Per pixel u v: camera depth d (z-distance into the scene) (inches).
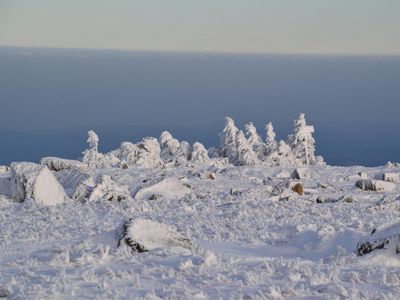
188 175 1895.9
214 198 1256.8
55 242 727.7
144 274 536.7
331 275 522.9
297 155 2928.2
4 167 2034.9
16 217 1031.6
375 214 998.4
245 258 608.1
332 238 705.6
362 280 520.1
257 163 2768.2
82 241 637.3
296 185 1369.3
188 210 1066.7
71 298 477.7
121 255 596.4
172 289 490.6
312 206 1105.4
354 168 2230.6
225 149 2967.5
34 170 1259.2
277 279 520.1
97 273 546.9
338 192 1473.9
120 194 1275.8
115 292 485.4
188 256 591.5
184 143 2719.0
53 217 984.3
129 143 2455.7
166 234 634.8
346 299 455.5
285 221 898.1
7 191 1338.6
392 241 613.6
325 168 2241.6
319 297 464.1
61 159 1839.3
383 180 1646.2
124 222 639.8
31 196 1228.5
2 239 782.5
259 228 832.9
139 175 1887.3
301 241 724.7
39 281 528.7
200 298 467.2
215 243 719.7
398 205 1096.2
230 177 1898.4
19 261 606.5
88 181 1408.7
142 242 615.5
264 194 1288.1
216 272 537.6
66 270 559.2
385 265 592.4
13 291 500.1
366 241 626.5
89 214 1029.2
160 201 1201.4
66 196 1277.1
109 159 2397.9
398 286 501.7
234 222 884.0
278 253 690.2
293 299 462.0
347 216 964.0
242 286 497.4
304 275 526.9
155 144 2466.8
